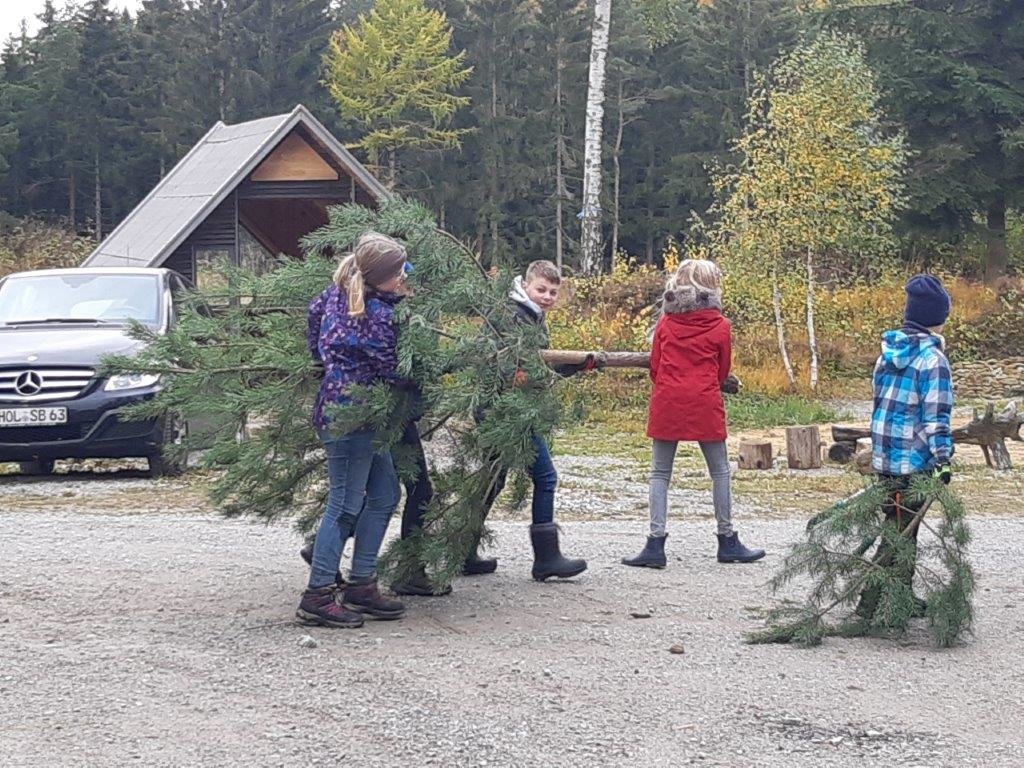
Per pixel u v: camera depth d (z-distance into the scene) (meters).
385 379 6.12
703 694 5.33
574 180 53.69
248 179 19.31
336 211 6.82
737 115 51.44
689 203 52.81
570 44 52.06
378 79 52.47
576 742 4.70
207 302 6.79
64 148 55.56
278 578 7.39
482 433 6.39
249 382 6.70
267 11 58.19
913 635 6.46
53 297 12.89
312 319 6.32
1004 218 29.39
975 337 25.17
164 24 59.78
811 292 22.67
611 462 14.38
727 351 8.09
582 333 21.98
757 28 51.31
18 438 11.38
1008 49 27.36
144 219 20.81
